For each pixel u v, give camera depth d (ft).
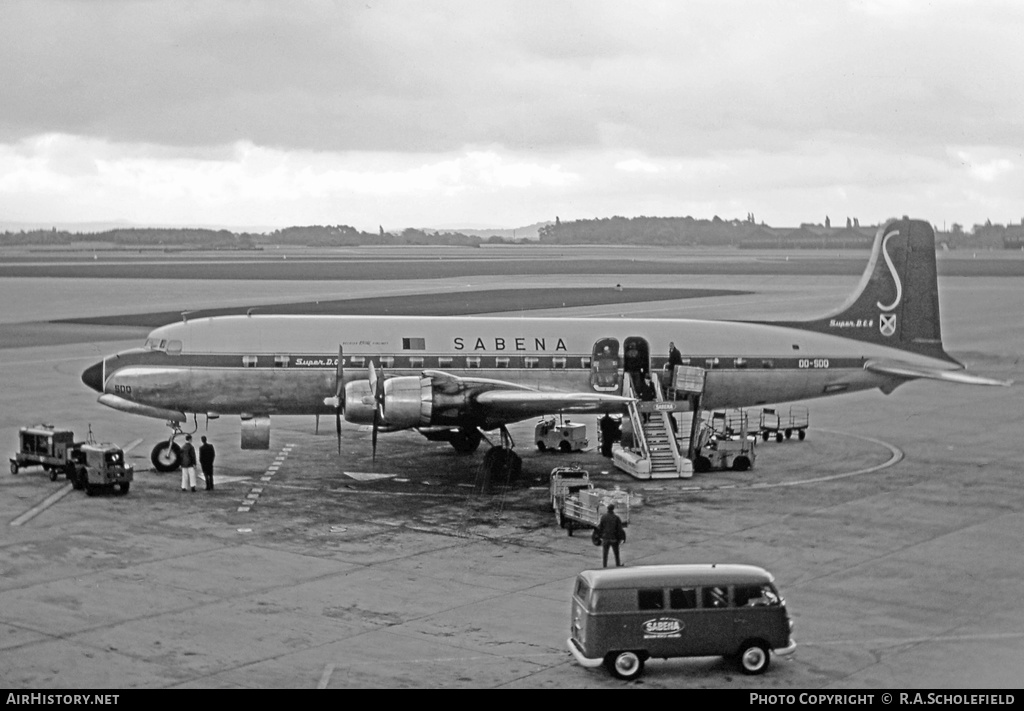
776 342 158.61
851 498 130.21
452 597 91.81
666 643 75.10
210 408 144.15
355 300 425.69
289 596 91.40
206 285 530.27
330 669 75.46
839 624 86.28
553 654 79.20
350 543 108.47
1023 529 115.85
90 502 123.44
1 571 96.99
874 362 160.76
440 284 549.95
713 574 76.59
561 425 162.20
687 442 161.89
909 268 163.22
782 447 166.71
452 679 74.08
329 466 146.72
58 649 78.54
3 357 260.42
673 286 548.31
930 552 106.73
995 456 159.02
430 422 130.93
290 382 143.95
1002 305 484.74
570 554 105.50
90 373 149.48
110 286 515.91
